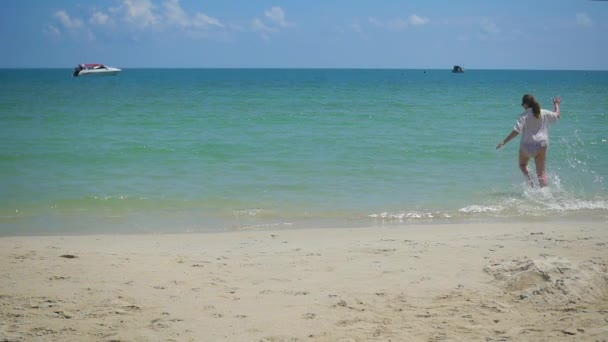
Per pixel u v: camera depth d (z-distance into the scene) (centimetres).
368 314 466
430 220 916
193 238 782
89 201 1030
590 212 969
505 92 5828
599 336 395
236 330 436
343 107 3303
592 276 522
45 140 1730
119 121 2305
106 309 479
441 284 542
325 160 1452
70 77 12438
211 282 555
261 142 1739
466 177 1261
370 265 614
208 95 4750
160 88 6338
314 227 869
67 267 602
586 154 1582
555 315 449
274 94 5084
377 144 1722
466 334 416
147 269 598
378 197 1077
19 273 576
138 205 1009
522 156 1122
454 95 5034
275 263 627
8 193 1078
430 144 1727
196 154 1520
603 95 5262
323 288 535
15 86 6656
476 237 765
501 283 539
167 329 438
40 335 426
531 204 1023
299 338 419
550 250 665
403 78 14388
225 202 1034
